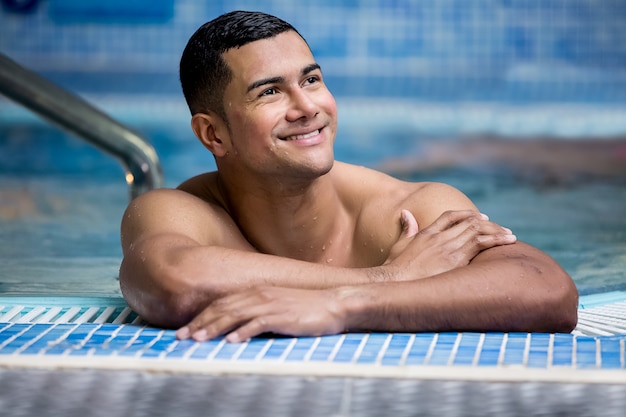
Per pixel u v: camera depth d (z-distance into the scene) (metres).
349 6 10.23
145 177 3.28
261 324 2.03
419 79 10.16
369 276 2.25
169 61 10.12
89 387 1.81
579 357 1.86
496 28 10.18
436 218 2.56
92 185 6.34
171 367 1.80
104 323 2.39
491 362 1.82
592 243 4.68
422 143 8.06
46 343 1.98
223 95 2.46
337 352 1.91
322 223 2.60
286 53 2.40
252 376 1.78
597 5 10.11
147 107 9.48
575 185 6.43
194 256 2.22
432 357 1.86
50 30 10.07
